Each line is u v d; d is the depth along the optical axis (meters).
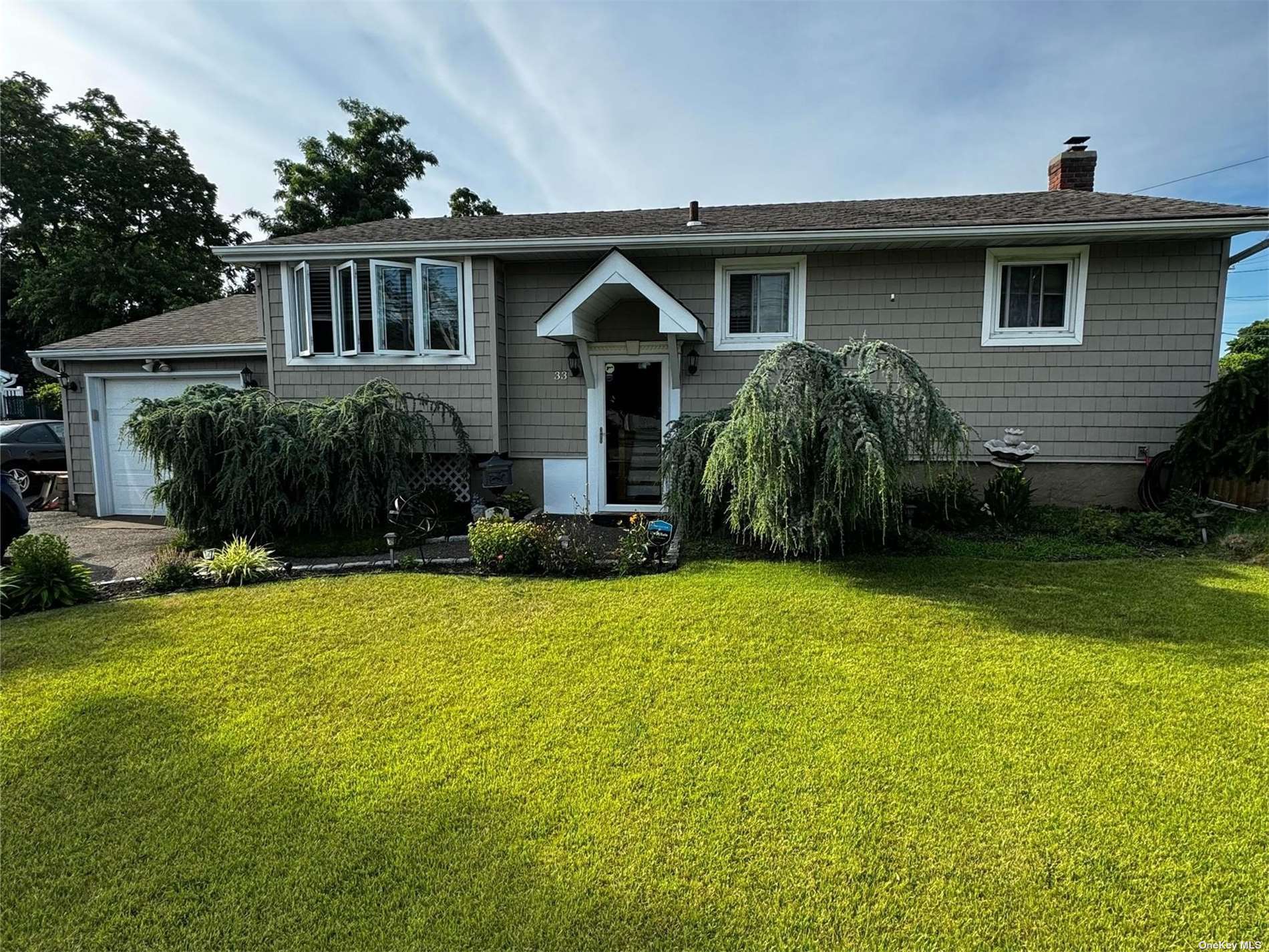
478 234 9.04
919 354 8.41
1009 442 8.01
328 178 27.64
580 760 2.91
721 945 1.94
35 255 26.20
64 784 2.77
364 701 3.51
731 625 4.54
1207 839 2.33
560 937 1.98
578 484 9.10
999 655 3.95
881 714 3.28
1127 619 4.50
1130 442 8.25
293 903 2.12
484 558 6.14
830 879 2.19
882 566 6.00
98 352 9.90
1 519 6.91
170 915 2.07
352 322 8.73
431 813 2.55
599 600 5.16
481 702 3.47
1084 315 8.15
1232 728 3.07
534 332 8.97
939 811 2.51
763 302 8.72
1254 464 6.91
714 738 3.08
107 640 4.42
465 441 8.52
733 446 5.91
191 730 3.22
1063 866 2.22
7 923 2.05
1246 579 5.40
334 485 7.55
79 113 24.72
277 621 4.76
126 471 10.52
